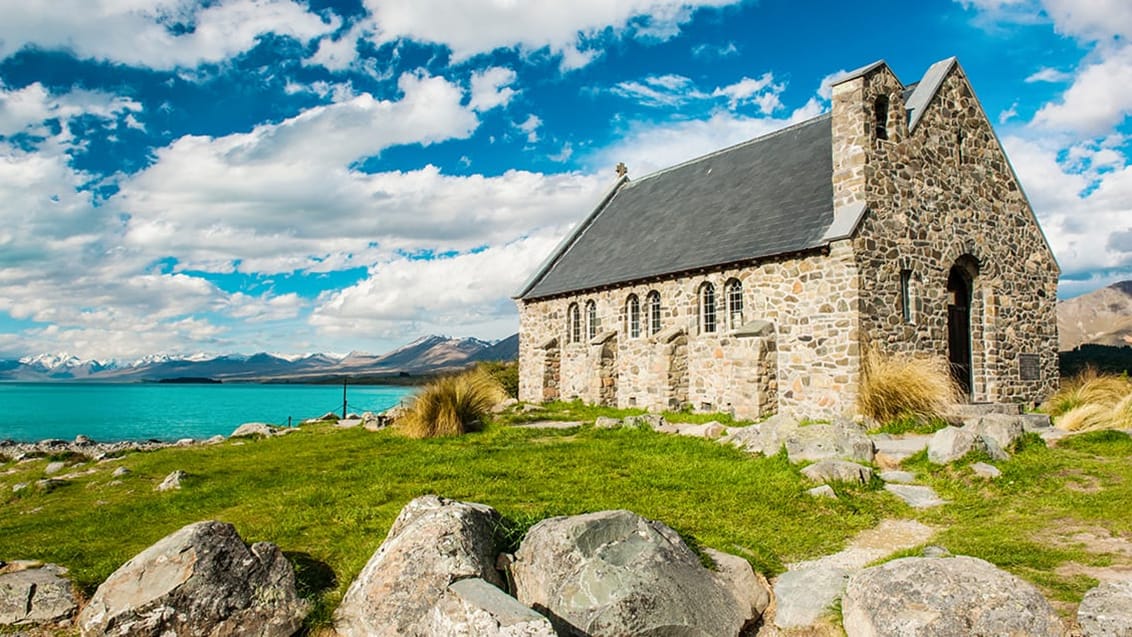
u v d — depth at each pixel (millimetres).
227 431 41312
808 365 20125
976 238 22875
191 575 6270
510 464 13938
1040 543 8188
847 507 10070
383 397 79625
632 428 19000
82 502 12547
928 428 16281
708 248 24141
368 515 9977
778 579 7504
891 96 20484
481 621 5457
